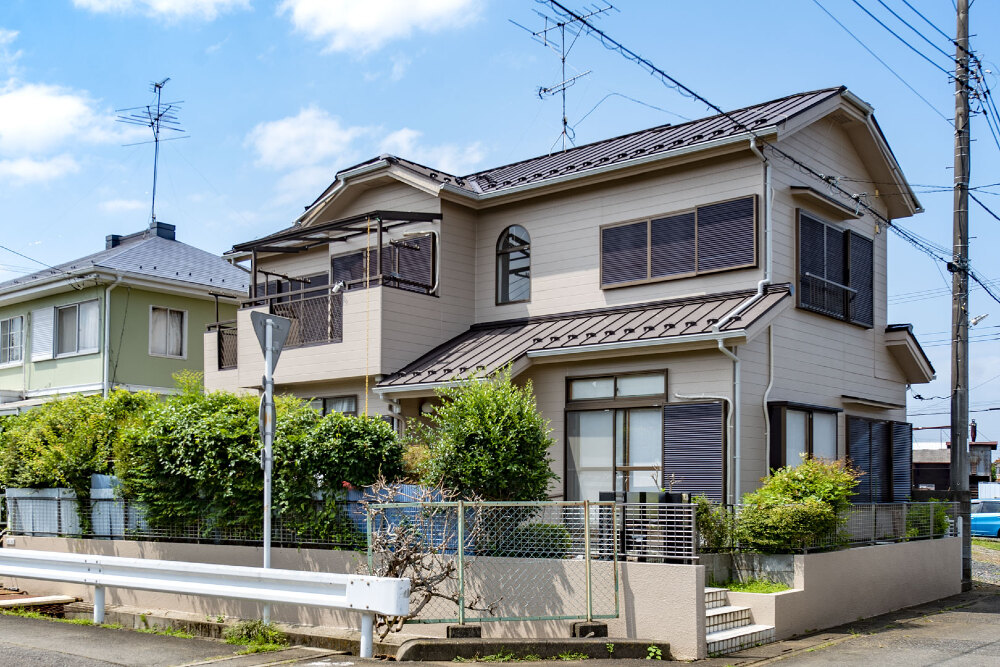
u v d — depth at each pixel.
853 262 15.94
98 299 22.27
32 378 23.81
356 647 9.46
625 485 13.76
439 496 10.36
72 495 13.41
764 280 13.73
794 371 14.04
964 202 15.74
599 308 15.60
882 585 12.81
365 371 15.45
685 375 13.26
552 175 16.44
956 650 9.73
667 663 8.76
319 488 10.83
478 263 17.38
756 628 10.07
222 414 11.74
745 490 12.72
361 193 18.11
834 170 15.94
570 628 9.40
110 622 11.52
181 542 12.11
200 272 24.50
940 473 35.41
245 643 9.38
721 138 14.02
